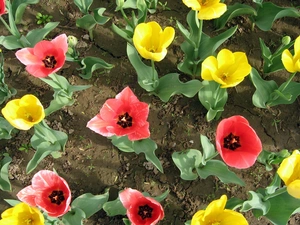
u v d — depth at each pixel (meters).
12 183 0.79
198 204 0.78
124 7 0.83
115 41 0.88
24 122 0.56
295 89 0.79
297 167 0.55
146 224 0.58
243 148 0.56
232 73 0.62
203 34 0.80
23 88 0.85
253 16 0.85
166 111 0.83
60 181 0.58
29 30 0.89
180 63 0.81
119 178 0.79
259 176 0.79
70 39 0.74
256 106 0.80
